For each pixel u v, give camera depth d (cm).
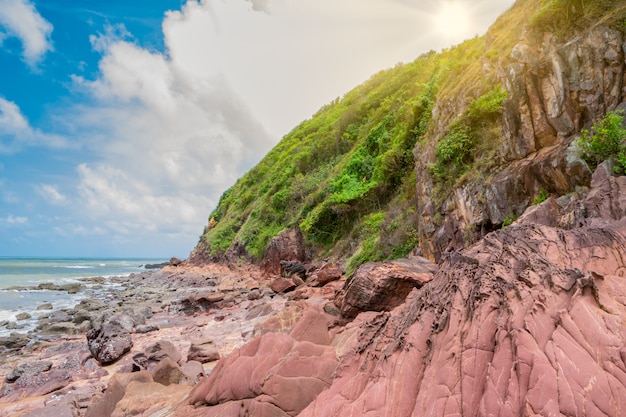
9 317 2166
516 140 1242
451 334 448
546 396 304
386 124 3434
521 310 395
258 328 1311
